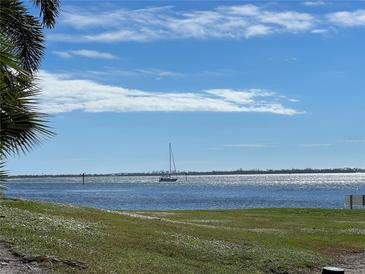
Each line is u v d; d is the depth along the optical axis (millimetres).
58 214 18062
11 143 8117
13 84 7617
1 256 10281
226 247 15711
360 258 16766
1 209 15930
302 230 22375
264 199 76438
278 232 21250
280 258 15203
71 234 13609
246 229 21625
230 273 12867
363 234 21750
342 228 23625
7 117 7879
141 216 22125
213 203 65812
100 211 21328
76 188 157125
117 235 14812
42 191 124500
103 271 10453
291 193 101625
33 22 11148
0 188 7793
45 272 9672
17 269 9617
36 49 11234
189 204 63469
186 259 13617
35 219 14859
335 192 105000
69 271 9992
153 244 14430
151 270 11484
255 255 15141
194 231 18125
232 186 161375
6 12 8422
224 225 22859
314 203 63781
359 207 39500
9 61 6441
